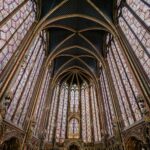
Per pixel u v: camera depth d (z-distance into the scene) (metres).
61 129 26.31
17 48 13.09
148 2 10.88
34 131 18.19
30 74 16.61
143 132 11.29
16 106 13.38
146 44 11.12
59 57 26.59
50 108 25.59
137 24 12.70
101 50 23.17
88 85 30.75
